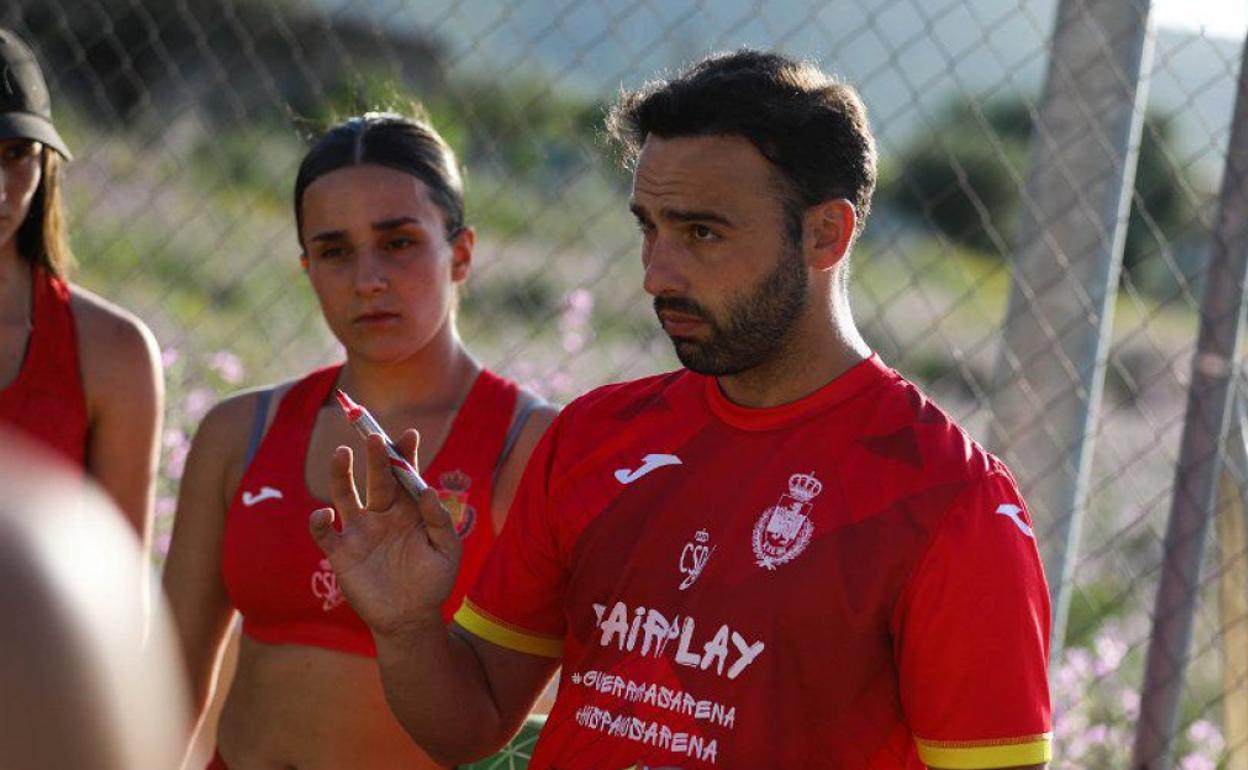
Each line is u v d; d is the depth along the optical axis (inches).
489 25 459.8
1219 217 315.9
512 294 672.4
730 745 178.4
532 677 210.8
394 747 250.5
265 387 275.1
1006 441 354.0
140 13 571.2
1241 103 314.8
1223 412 314.8
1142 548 539.2
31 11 653.9
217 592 273.6
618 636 188.5
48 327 287.3
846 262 193.0
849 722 179.0
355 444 261.6
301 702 251.9
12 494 78.3
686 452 193.2
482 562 254.5
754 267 182.5
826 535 180.4
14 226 278.8
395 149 264.2
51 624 75.0
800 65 190.2
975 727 173.6
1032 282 351.6
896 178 451.8
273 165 696.4
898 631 178.7
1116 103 342.3
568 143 563.5
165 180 644.7
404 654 194.5
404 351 260.2
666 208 183.3
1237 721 321.4
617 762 184.5
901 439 183.9
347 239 259.6
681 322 185.5
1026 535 180.2
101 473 291.3
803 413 188.2
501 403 262.7
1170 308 807.1
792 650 179.0
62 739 74.4
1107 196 344.5
